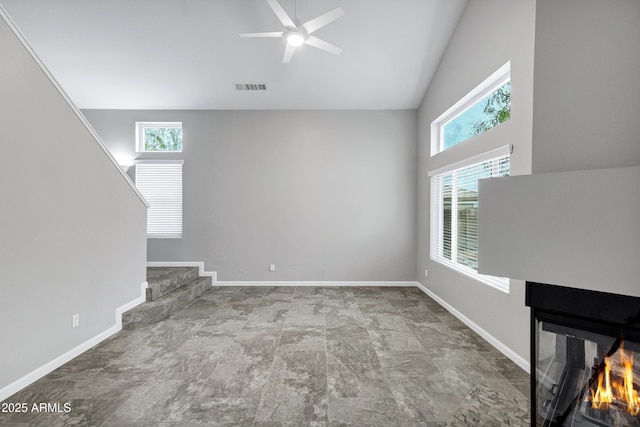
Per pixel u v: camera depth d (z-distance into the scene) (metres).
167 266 5.34
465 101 3.68
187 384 2.23
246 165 5.36
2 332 2.04
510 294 2.63
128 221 3.47
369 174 5.38
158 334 3.19
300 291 4.99
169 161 5.27
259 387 2.19
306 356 2.69
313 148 5.38
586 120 1.29
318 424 1.79
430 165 4.70
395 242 5.37
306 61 4.29
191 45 4.02
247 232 5.36
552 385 1.39
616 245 1.13
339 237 5.38
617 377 1.21
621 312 1.18
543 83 1.44
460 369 2.45
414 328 3.37
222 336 3.14
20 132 2.17
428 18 3.65
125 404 1.98
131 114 5.32
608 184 1.15
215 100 5.10
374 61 4.28
